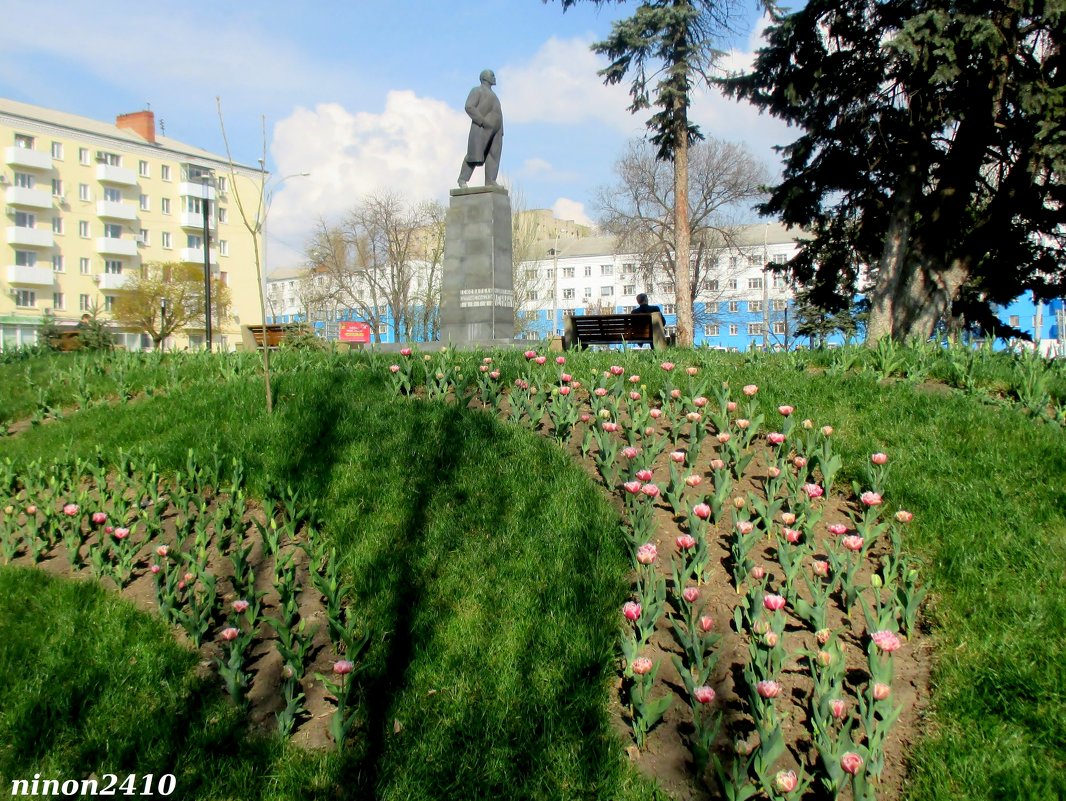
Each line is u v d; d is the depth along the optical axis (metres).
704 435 5.49
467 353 8.66
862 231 20.33
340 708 3.34
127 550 4.71
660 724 3.31
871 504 4.30
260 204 6.83
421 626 3.93
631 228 43.22
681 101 22.50
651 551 3.80
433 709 3.44
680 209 22.95
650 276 49.41
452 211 13.52
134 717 3.57
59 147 54.41
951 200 17.42
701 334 69.75
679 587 3.85
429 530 4.74
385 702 3.51
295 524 4.89
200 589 4.51
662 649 3.69
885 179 19.55
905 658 3.54
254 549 4.88
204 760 3.32
